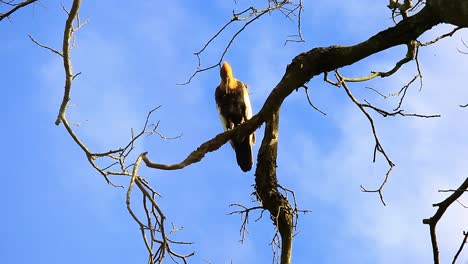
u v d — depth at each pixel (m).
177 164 9.91
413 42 10.57
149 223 8.82
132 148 9.60
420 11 9.43
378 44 9.70
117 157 9.65
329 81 10.61
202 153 10.35
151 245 8.74
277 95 10.43
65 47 9.57
